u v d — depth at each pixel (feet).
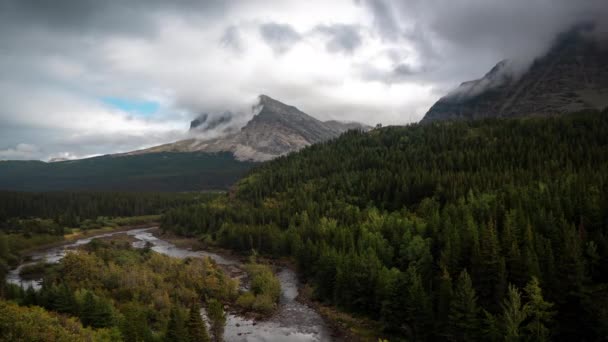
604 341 155.12
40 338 146.82
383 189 458.91
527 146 497.87
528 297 172.14
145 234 612.70
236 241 433.48
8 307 164.55
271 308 252.21
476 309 175.11
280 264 371.35
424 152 577.84
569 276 172.24
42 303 205.26
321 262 274.77
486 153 496.23
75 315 195.62
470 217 261.44
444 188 394.52
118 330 173.47
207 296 267.18
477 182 388.78
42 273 340.59
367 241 291.17
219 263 391.86
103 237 570.46
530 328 159.43
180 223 584.40
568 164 391.24
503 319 169.78
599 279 192.54
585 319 164.25
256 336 213.87
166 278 281.54
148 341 169.78
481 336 171.42
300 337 212.64
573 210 253.03
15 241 473.67
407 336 198.49
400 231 302.04
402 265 261.03
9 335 142.92
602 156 401.08
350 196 479.41
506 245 215.72
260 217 484.33
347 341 207.51
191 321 176.55
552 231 226.99
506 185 350.43
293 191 560.20
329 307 252.83
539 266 193.26
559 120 589.32
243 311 250.57
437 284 221.05
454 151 542.57
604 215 235.40
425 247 255.09
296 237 368.27
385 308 211.00
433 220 290.97
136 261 323.98
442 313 184.96
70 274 270.87
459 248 226.58
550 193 297.94
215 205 609.83
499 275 190.60
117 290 247.09
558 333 165.58
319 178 594.24
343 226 363.56
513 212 255.29
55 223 608.19
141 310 204.23
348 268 246.27
